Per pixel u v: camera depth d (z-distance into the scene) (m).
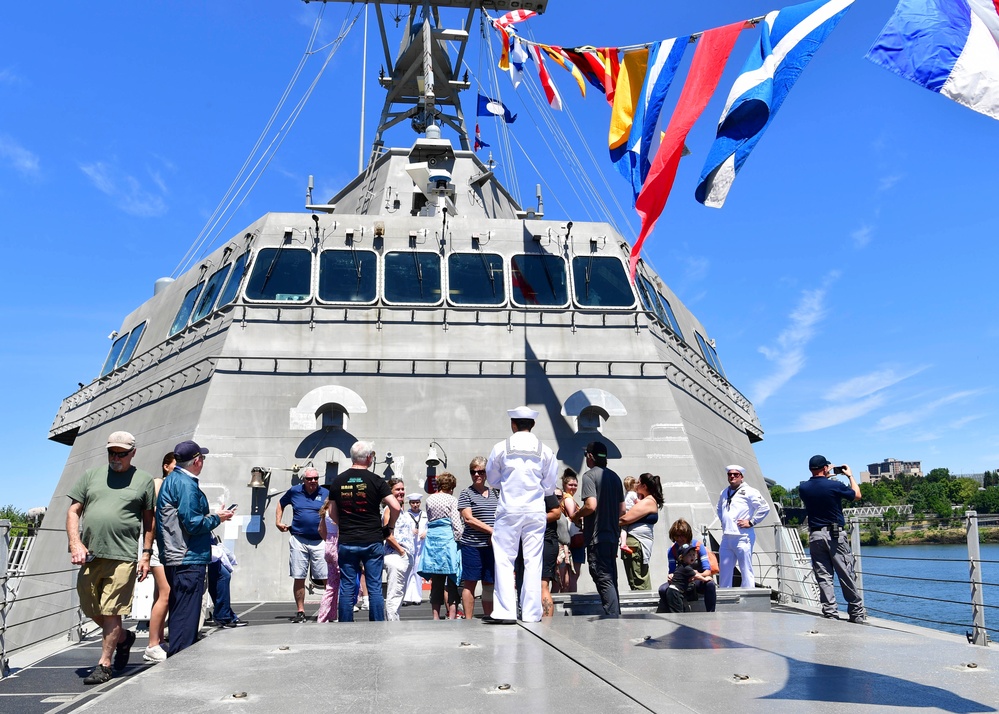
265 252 14.86
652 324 15.50
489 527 8.68
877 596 24.58
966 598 23.59
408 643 5.92
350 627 6.82
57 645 9.26
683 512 13.64
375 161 19.61
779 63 8.73
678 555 9.59
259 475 12.98
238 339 14.16
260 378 13.91
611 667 4.94
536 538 7.46
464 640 6.05
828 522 9.81
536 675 4.74
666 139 9.38
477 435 13.91
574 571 11.05
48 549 17.02
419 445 13.73
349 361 14.20
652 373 14.76
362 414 13.81
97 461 17.41
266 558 12.80
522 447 7.59
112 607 6.91
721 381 20.12
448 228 15.45
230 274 15.40
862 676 4.64
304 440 13.55
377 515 8.56
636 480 12.46
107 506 6.96
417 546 11.17
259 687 4.45
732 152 8.64
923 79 6.52
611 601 7.80
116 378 19.05
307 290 14.64
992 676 4.62
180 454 7.74
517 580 8.69
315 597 12.62
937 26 6.57
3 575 7.49
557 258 15.48
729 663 5.06
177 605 7.46
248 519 12.94
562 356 14.70
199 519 7.50
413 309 14.70
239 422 13.53
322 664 5.09
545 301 15.10
